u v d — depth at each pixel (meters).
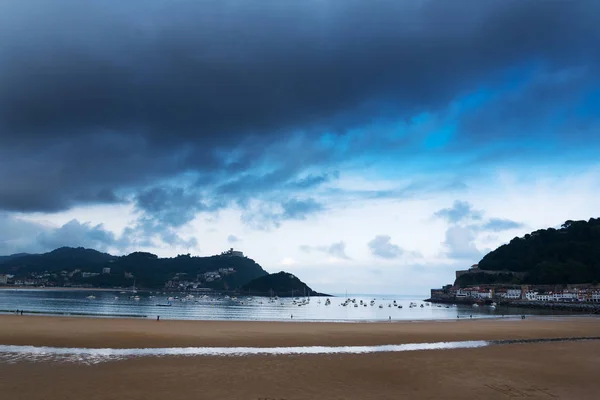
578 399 14.90
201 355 22.25
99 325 33.62
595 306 134.38
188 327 34.44
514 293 181.25
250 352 23.66
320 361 21.38
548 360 22.64
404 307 172.38
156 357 21.34
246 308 135.00
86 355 21.38
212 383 16.08
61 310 90.50
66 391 14.45
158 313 90.94
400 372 18.97
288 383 16.44
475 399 14.73
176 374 17.47
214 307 136.38
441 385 16.62
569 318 70.62
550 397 15.10
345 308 158.25
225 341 27.20
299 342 27.98
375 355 23.56
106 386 15.27
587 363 21.94
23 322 34.09
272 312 111.56
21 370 17.55
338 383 16.69
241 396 14.38
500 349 26.78
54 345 23.89
